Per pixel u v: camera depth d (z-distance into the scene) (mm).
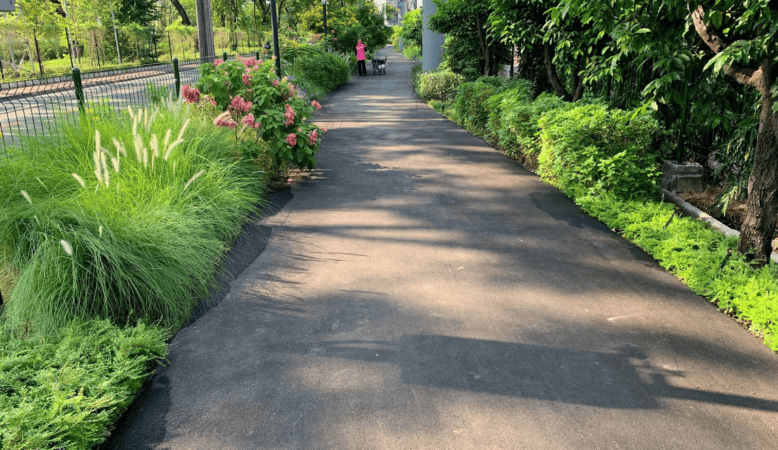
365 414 2854
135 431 2746
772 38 3953
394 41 80375
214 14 55750
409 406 2916
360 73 31000
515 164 9008
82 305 3762
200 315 3982
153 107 7402
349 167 8750
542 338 3613
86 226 4062
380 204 6738
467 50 16969
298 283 4512
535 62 12281
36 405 2713
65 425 2562
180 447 2627
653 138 6848
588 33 8031
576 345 3527
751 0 4020
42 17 26344
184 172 5699
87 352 3264
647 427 2740
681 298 4195
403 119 14094
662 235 5223
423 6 22266
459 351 3459
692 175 6426
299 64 19734
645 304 4098
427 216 6254
